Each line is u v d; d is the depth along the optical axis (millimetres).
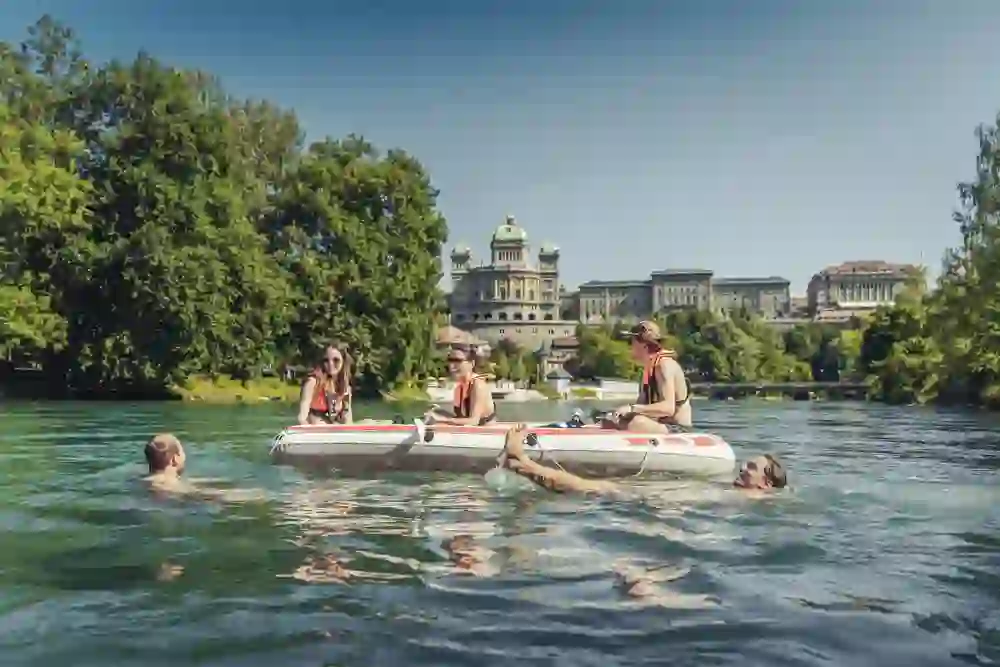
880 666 3555
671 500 7777
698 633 3947
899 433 20484
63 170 38094
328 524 6484
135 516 6801
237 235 42406
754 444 16281
